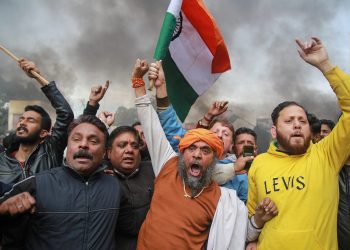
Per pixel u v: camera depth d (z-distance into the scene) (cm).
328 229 220
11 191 211
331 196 225
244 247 233
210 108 347
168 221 231
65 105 325
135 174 282
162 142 261
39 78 325
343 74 226
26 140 322
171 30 316
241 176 317
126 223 257
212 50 363
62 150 324
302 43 235
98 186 229
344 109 224
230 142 331
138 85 268
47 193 215
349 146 225
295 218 221
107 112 377
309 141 239
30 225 213
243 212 237
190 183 238
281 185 230
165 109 280
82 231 214
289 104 246
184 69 366
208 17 355
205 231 235
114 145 284
